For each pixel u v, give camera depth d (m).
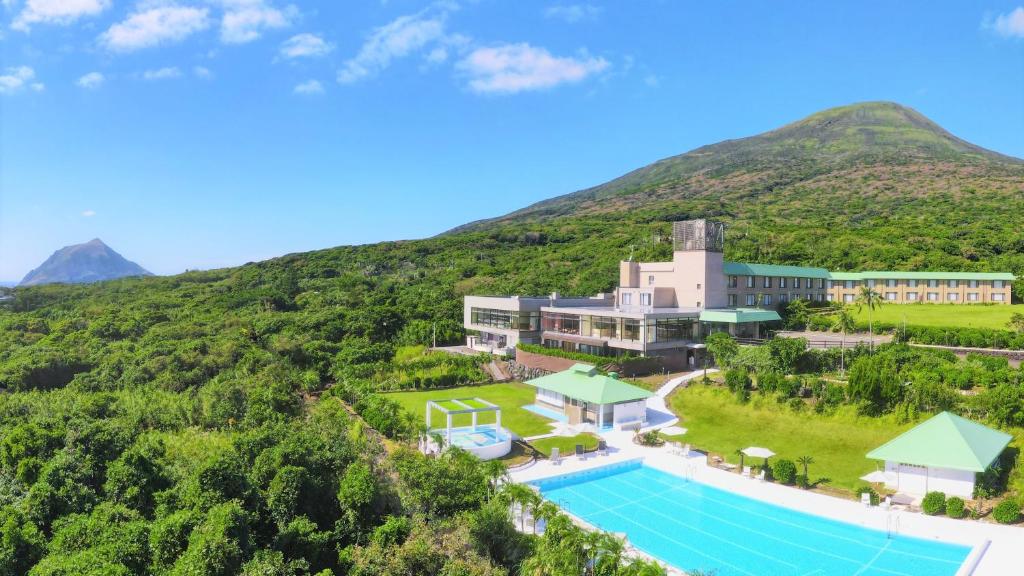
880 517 29.61
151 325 82.69
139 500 26.62
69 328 80.38
